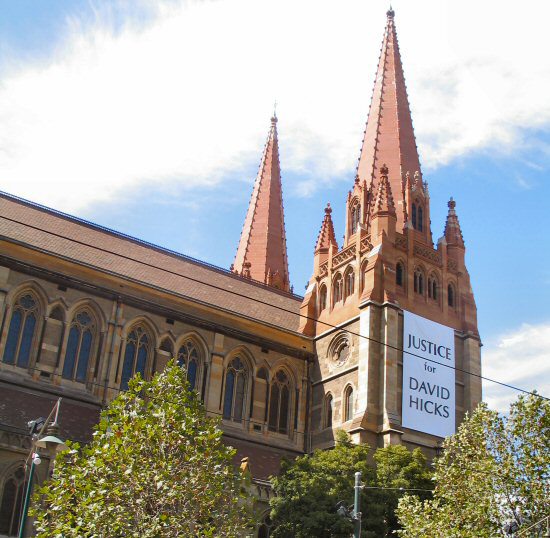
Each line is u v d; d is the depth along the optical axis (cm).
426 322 6488
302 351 6738
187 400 3712
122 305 5884
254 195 9656
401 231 6888
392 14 8400
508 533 3566
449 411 6312
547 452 3672
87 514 3197
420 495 4969
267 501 5375
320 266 7188
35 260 5603
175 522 3256
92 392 5588
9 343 5375
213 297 6769
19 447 4644
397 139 7456
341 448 5069
